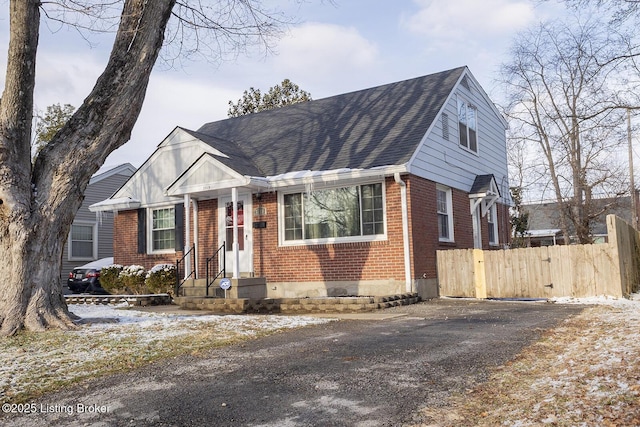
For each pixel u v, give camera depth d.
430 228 14.45
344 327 9.16
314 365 6.12
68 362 6.46
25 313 8.70
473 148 18.14
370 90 18.45
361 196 14.13
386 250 13.64
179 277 16.61
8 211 8.59
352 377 5.53
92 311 12.83
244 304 12.47
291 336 8.29
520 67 23.66
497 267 14.14
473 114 18.44
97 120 9.07
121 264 18.80
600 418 3.83
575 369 5.31
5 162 8.48
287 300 12.33
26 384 5.50
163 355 6.85
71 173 9.04
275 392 5.07
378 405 4.59
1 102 8.62
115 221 19.12
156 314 11.70
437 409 4.43
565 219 28.42
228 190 15.01
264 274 15.26
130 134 9.62
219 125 21.09
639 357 5.40
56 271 9.21
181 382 5.53
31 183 8.92
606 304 11.48
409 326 9.03
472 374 5.51
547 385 4.84
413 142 14.00
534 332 7.95
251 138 18.48
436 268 14.73
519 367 5.70
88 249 24.94
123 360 6.55
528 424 3.89
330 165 14.50
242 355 6.82
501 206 20.42
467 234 16.80
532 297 13.66
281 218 15.16
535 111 24.42
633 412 3.85
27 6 8.47
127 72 9.09
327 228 14.54
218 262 16.12
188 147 17.28
